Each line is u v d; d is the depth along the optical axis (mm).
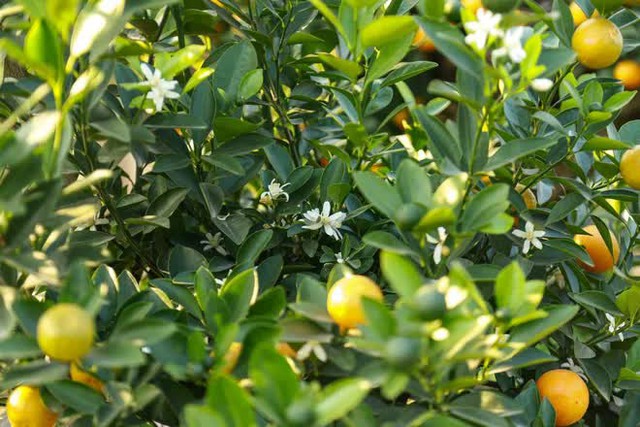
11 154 820
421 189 886
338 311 866
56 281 839
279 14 1105
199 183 1019
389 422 881
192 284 956
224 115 1034
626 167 1003
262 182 1069
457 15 1051
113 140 944
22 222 844
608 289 1048
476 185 1034
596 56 988
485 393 897
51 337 802
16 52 842
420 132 1096
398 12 1067
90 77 881
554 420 956
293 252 1061
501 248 1030
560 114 1060
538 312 856
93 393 881
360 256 1021
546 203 1071
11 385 887
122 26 892
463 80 933
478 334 836
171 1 887
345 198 1040
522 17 867
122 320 880
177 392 891
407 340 810
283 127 1099
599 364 1016
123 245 1060
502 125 1052
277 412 791
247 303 898
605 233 1025
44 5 874
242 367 862
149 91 941
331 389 792
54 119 827
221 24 1166
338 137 1128
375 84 1087
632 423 1010
